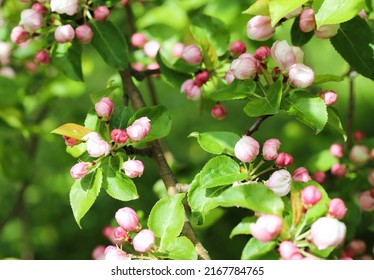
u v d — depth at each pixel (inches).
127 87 19.7
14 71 27.2
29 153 30.8
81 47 19.6
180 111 38.2
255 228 14.4
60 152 30.6
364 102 37.4
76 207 16.5
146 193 32.2
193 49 19.6
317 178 21.1
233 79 18.3
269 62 18.8
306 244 14.6
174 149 36.7
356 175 21.1
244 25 24.2
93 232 38.8
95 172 16.7
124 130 17.2
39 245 39.0
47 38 19.6
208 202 16.2
